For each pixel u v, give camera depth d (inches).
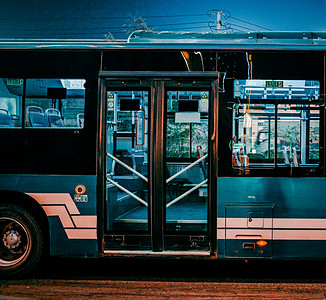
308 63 168.9
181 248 168.7
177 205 174.4
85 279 168.4
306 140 167.2
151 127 171.2
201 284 162.4
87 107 171.6
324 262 199.2
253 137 167.6
